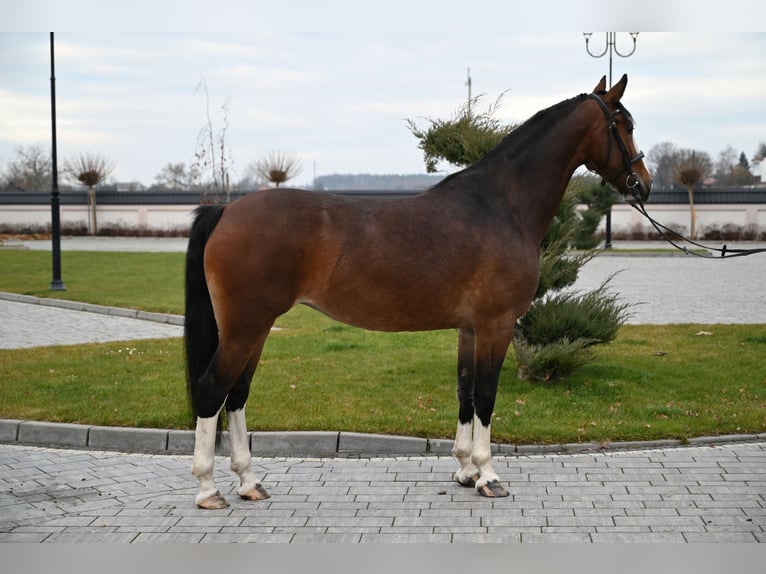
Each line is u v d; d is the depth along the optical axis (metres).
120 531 4.84
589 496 5.45
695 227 36.88
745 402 7.70
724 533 4.81
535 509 5.21
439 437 6.75
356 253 5.05
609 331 8.38
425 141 8.39
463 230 5.27
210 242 5.04
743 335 11.33
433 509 5.22
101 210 43.16
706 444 6.69
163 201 42.59
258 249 4.94
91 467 6.12
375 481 5.80
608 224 29.95
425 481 5.80
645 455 6.37
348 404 7.61
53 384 8.26
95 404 7.48
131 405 7.46
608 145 5.72
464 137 8.03
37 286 17.80
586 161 5.86
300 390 8.15
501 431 6.82
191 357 5.20
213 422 5.14
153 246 33.84
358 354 10.11
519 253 5.39
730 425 7.01
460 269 5.23
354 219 5.11
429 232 5.20
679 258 26.56
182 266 22.69
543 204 5.68
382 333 11.85
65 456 6.41
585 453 6.50
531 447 6.58
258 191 5.18
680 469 6.00
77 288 17.41
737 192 36.97
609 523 4.97
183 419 7.02
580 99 5.76
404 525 4.95
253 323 5.01
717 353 10.00
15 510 5.17
